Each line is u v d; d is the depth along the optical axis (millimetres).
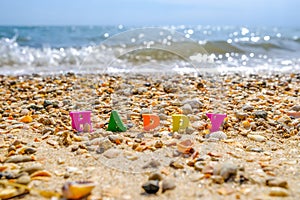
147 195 518
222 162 621
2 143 729
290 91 1200
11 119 901
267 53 2531
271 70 1801
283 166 609
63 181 561
